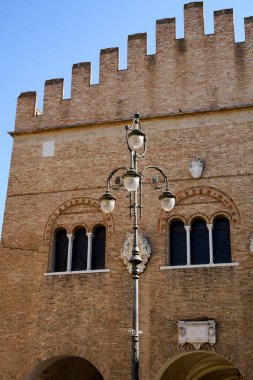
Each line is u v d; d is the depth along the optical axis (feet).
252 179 94.58
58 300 96.12
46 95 112.47
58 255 100.83
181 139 100.68
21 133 110.32
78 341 92.63
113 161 103.14
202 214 94.79
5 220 104.32
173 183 98.07
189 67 105.09
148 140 102.32
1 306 98.32
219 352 86.07
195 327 87.86
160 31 109.29
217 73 103.04
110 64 110.52
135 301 63.36
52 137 108.68
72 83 111.55
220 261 92.17
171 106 103.35
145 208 97.55
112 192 100.63
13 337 95.76
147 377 87.66
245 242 91.09
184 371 110.83
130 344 90.02
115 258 95.86
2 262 101.45
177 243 95.50
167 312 90.27
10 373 93.66
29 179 106.42
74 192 102.89
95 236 100.07
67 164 105.50
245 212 92.79
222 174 96.27
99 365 90.43
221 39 105.09
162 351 88.43
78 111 108.99
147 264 93.76
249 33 103.86
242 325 86.53
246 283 88.63
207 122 100.48
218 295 89.20
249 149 96.58
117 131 105.09
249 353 84.84
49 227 101.76
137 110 104.78
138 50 109.50
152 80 106.42
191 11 108.78
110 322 92.17
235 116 99.45
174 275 92.07
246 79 101.14
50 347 93.56
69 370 110.73
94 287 95.14
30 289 98.22
